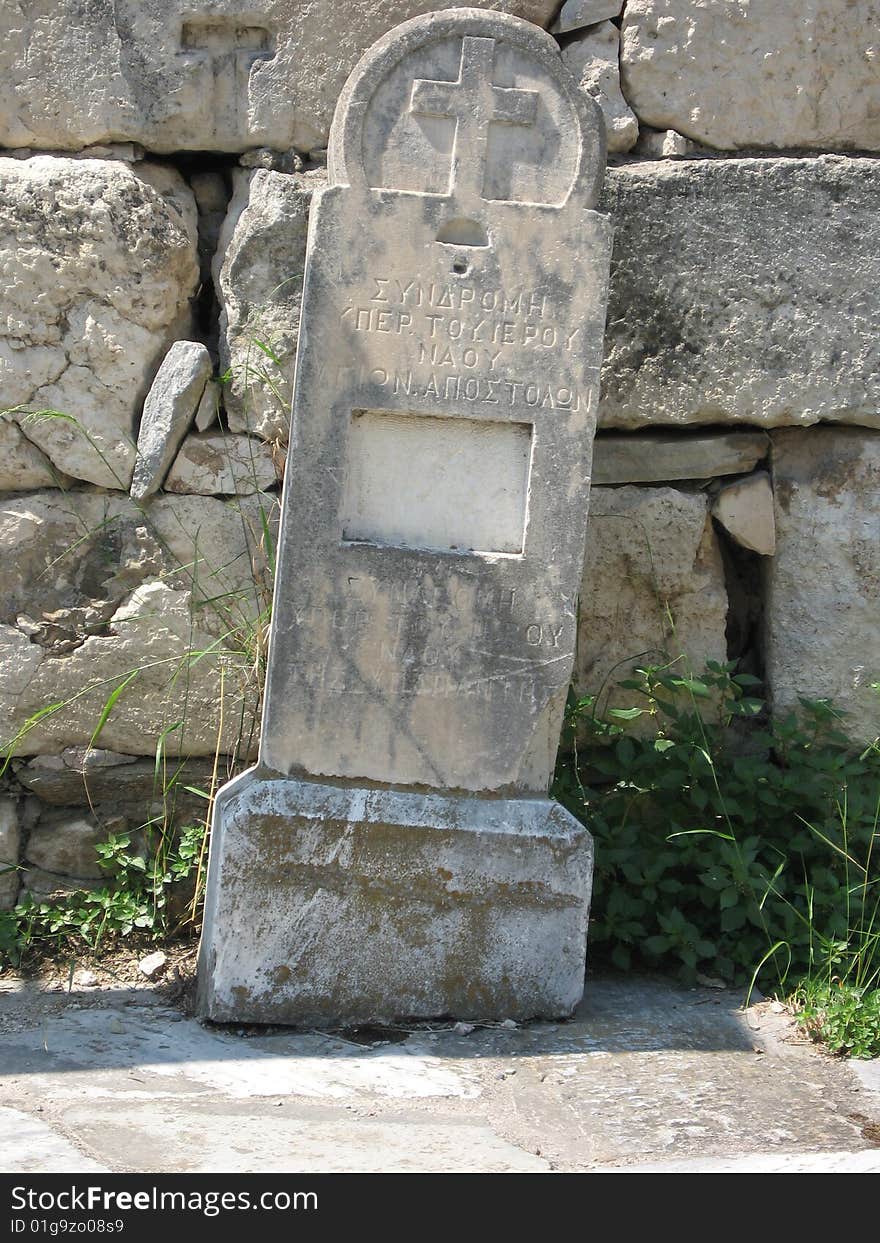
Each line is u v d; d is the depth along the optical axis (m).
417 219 3.24
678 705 3.93
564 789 3.77
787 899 3.67
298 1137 2.71
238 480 3.75
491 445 3.32
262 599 3.75
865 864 3.73
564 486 3.30
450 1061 3.08
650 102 3.87
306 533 3.25
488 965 3.29
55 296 3.66
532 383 3.29
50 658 3.74
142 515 3.75
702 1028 3.29
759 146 3.90
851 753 3.95
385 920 3.26
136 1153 2.62
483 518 3.32
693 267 3.78
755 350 3.81
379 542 3.30
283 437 3.74
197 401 3.73
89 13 3.72
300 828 3.22
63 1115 2.77
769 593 3.97
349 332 3.24
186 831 3.75
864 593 3.93
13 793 3.81
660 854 3.66
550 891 3.29
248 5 3.74
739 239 3.78
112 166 3.70
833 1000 3.31
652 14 3.83
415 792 3.29
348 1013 3.26
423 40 3.25
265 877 3.22
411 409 3.26
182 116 3.78
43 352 3.68
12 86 3.74
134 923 3.69
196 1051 3.11
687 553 3.91
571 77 3.29
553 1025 3.29
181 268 3.74
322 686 3.26
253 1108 2.84
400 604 3.27
